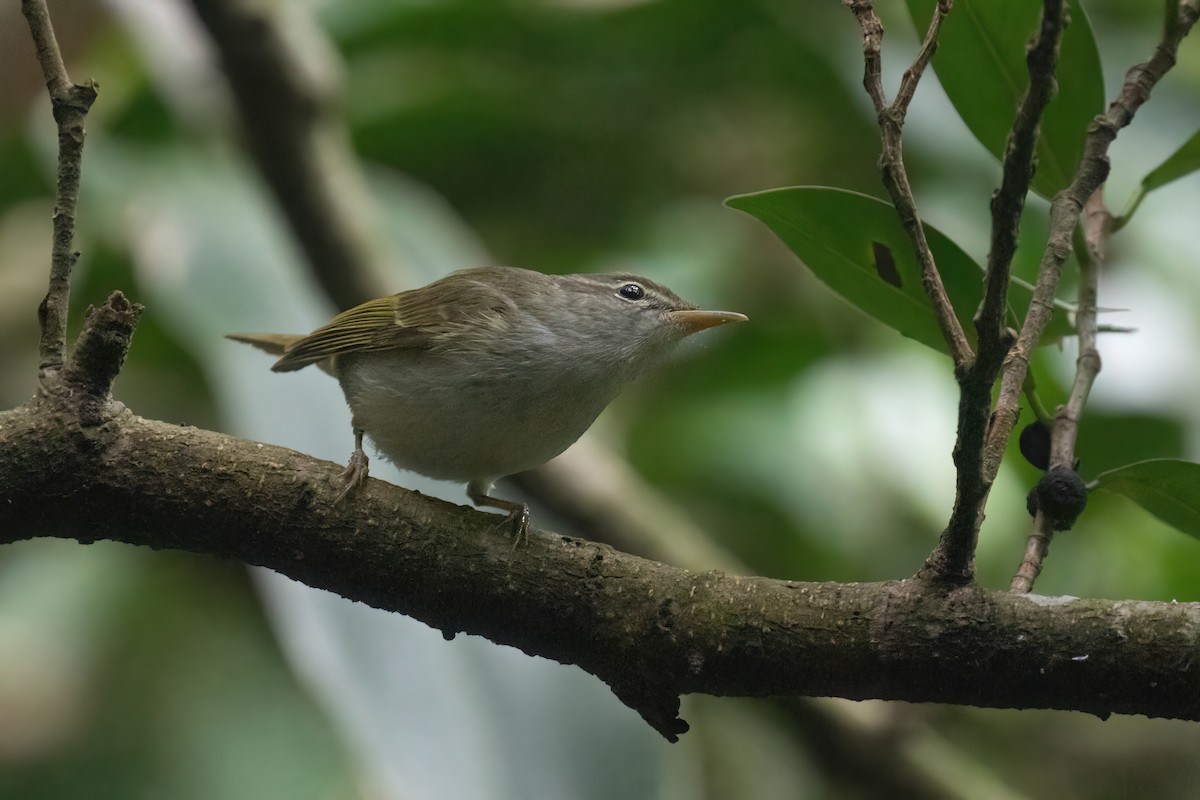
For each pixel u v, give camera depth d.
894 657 5.02
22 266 12.73
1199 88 11.38
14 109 12.58
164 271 10.10
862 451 10.70
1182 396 9.96
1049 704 4.96
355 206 10.26
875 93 4.80
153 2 11.27
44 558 12.07
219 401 9.28
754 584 5.35
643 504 10.23
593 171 12.60
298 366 8.52
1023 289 6.05
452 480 8.21
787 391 11.23
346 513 5.61
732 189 12.33
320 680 7.43
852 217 5.77
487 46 12.34
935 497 10.30
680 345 9.27
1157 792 10.55
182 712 11.32
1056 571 10.24
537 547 5.59
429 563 5.56
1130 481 5.50
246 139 10.05
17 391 12.23
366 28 12.23
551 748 7.76
